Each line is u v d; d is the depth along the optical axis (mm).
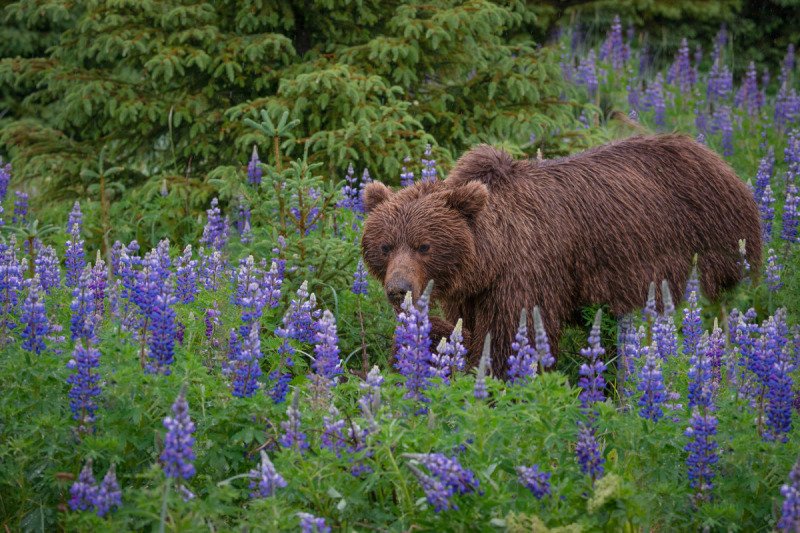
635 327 11023
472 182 10375
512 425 6801
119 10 17016
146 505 6039
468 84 17156
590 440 6648
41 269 9359
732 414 7352
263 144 15422
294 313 8828
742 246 11734
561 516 6406
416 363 7449
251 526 6270
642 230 11367
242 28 16969
